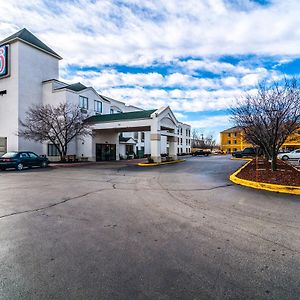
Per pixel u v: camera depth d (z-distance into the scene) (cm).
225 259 344
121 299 255
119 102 4006
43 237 428
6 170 1742
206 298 257
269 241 409
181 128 6412
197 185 998
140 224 498
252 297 259
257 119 1330
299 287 277
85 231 458
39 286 279
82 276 299
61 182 1103
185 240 413
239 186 962
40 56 2873
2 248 382
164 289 272
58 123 2311
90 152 2678
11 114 2644
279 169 1377
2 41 2830
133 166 2070
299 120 1260
